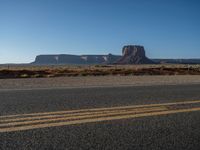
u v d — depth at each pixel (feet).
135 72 172.96
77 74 148.05
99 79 96.89
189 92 42.04
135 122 19.56
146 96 35.99
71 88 52.01
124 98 33.55
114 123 19.16
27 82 78.69
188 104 28.35
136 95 37.32
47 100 31.65
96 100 31.53
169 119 20.75
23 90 47.67
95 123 19.10
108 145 14.38
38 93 41.39
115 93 40.47
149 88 50.65
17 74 138.21
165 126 18.56
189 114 22.81
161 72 179.01
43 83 74.18
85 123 19.04
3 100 31.83
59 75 140.67
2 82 78.38
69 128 17.69
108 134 16.42
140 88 50.75
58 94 39.40
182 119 20.85
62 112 23.11
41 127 17.87
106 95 37.42
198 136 16.34
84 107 25.91
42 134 16.29
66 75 141.69
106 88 51.26
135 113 22.77
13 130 17.11
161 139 15.58
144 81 83.10
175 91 43.86
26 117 20.97
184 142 15.08
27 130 17.13
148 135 16.34
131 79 96.84
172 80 89.20
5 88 53.88
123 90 46.19
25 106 26.73
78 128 17.71
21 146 14.14
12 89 50.16
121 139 15.46
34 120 19.86
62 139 15.33
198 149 13.98
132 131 17.16
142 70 191.62
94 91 44.52
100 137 15.79
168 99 32.58
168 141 15.24
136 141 15.14
